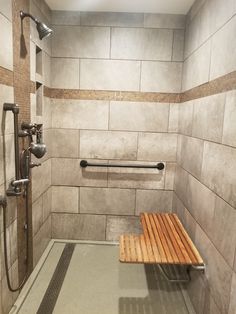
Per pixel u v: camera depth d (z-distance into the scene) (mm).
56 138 2344
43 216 2209
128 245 1608
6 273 1441
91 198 2434
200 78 1695
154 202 2434
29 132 1588
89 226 2461
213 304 1333
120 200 2434
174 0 1906
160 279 1989
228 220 1185
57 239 2477
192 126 1853
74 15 2166
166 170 2381
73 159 2375
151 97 2273
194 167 1768
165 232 1823
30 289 1818
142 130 2324
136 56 2215
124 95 2271
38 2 1851
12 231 1562
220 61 1348
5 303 1504
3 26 1310
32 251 1959
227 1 1274
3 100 1345
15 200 1588
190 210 1828
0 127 1326
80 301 1725
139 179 2400
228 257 1169
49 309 1643
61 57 2221
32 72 1777
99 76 2246
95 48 2207
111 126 2318
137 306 1704
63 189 2422
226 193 1218
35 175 1956
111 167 2379
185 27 2158
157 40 2191
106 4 2020
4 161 1392
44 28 1619
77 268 2096
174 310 1686
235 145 1139
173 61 2219
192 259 1467
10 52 1404
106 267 2125
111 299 1758
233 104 1174
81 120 2312
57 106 2291
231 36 1219
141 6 2037
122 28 2178
